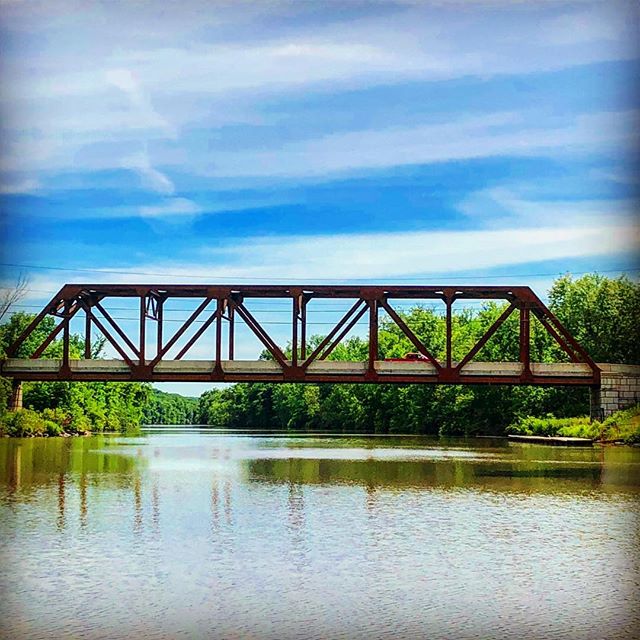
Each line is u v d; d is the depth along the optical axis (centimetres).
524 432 10025
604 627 1902
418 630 1877
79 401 11706
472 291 8412
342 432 14012
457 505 3425
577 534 2812
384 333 15362
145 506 3341
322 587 2172
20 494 3669
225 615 1958
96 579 2228
